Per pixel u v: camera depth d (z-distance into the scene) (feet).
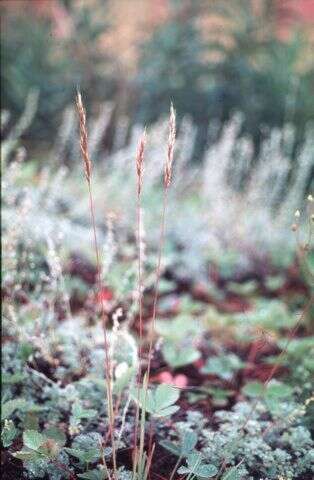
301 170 13.42
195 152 18.57
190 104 19.74
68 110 12.25
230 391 6.97
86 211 12.33
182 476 5.57
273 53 20.15
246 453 5.71
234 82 19.76
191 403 6.96
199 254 11.88
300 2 22.57
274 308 8.99
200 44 19.77
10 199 8.23
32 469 5.27
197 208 13.75
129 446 5.91
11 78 18.51
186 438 5.56
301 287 11.17
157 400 5.32
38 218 9.85
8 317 7.49
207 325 8.92
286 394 6.44
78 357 7.13
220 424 6.34
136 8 22.02
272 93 19.39
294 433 6.05
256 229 12.89
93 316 8.73
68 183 13.39
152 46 20.01
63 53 20.07
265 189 13.50
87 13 20.11
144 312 9.51
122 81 20.08
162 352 7.97
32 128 18.15
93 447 5.46
